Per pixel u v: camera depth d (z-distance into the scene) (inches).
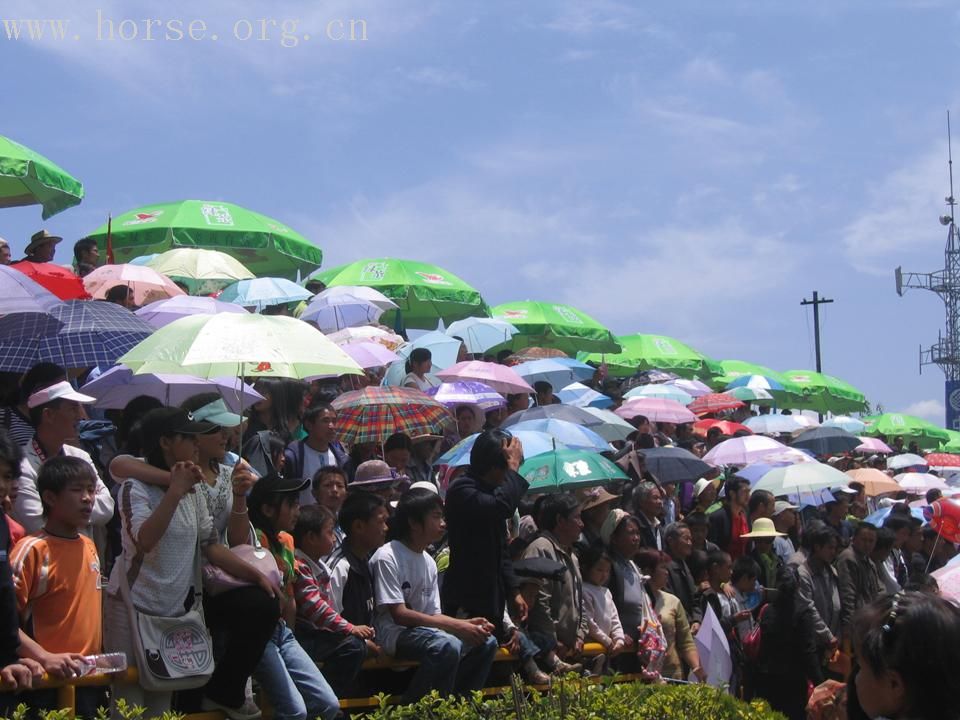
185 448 255.8
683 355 878.4
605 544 362.9
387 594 297.3
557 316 753.0
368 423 412.5
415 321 727.1
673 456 515.5
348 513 304.3
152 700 250.2
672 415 618.8
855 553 458.0
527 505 413.7
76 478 245.6
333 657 282.2
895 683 136.8
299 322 299.1
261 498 280.4
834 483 523.8
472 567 309.6
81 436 323.0
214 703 258.1
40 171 451.8
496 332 638.5
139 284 478.6
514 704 250.2
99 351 351.3
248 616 255.8
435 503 305.3
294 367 298.5
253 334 285.4
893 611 138.1
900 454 894.4
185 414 258.7
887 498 732.0
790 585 390.3
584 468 398.0
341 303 564.1
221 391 366.6
